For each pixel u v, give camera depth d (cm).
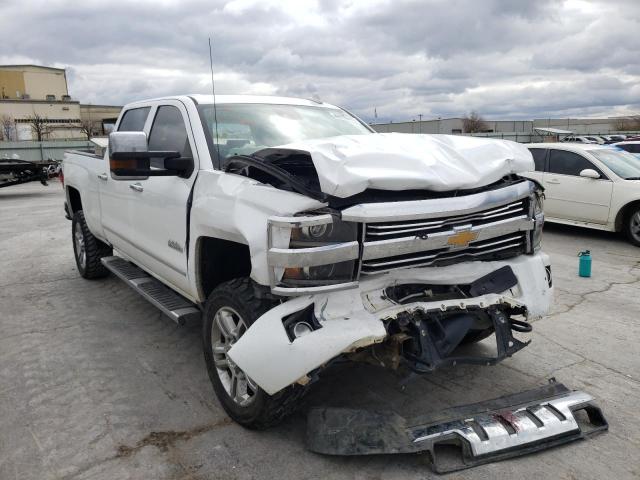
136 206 451
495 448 291
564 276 693
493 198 315
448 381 387
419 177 286
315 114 457
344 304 283
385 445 286
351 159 278
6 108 5788
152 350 445
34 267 727
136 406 354
